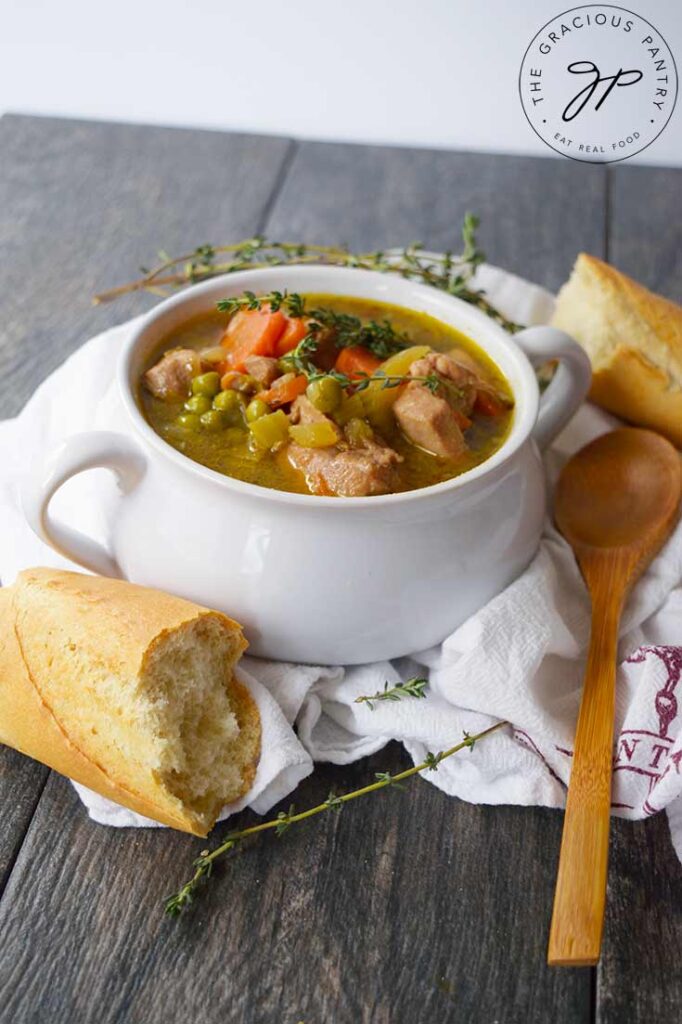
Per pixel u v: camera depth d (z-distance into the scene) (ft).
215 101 3.34
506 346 1.87
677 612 1.87
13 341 2.30
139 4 3.18
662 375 2.04
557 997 1.60
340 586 1.71
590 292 2.08
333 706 1.80
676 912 1.66
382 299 1.96
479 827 1.72
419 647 1.82
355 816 1.72
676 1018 1.59
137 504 1.76
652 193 2.76
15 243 2.52
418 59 3.17
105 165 2.76
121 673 1.64
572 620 1.88
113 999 1.58
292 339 1.85
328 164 2.82
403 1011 1.58
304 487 1.74
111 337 2.09
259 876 1.67
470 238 2.12
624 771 1.72
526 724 1.74
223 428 1.78
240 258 2.20
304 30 3.17
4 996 1.58
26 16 3.24
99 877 1.66
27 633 1.69
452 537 1.73
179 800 1.64
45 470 1.72
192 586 1.75
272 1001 1.58
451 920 1.65
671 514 1.92
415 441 1.79
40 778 1.74
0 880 1.66
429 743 1.75
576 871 1.60
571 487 1.99
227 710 1.71
